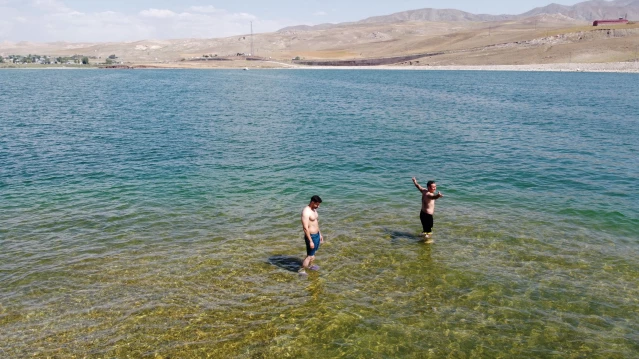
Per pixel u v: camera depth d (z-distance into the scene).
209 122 46.91
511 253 15.11
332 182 24.34
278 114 53.91
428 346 10.23
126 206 20.17
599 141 35.69
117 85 109.88
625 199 21.02
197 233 16.97
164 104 64.75
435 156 30.92
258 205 20.36
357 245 15.80
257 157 30.50
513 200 21.06
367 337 10.55
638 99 69.00
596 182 24.03
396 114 54.22
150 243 15.99
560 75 140.25
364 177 25.48
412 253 15.14
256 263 14.38
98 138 37.22
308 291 12.62
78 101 68.19
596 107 58.94
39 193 22.11
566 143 35.00
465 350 10.10
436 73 171.00
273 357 9.85
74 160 29.23
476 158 30.23
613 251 15.23
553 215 18.91
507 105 62.59
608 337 10.54
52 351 10.02
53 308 11.73
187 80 134.25
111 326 10.95
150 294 12.41
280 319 11.25
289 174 26.03
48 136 37.91
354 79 137.62
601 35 199.62
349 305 11.90
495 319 11.27
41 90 90.81
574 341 10.40
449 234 16.83
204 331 10.74
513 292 12.54
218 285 12.92
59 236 16.64
